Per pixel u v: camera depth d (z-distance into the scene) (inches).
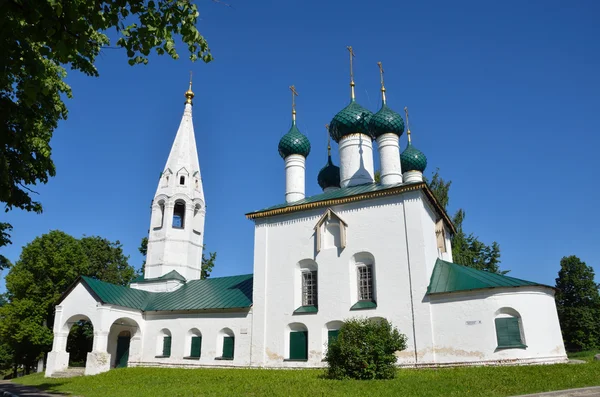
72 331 1771.7
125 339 1389.0
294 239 1141.1
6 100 398.3
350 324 820.0
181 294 1348.4
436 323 919.7
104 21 324.2
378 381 721.6
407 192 1026.1
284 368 1045.2
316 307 1071.6
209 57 380.8
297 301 1095.6
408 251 990.4
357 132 1323.8
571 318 2097.7
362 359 763.4
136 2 350.6
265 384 762.8
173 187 1493.6
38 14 285.7
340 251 1067.9
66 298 1261.1
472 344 876.0
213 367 1152.2
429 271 984.9
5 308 1680.6
